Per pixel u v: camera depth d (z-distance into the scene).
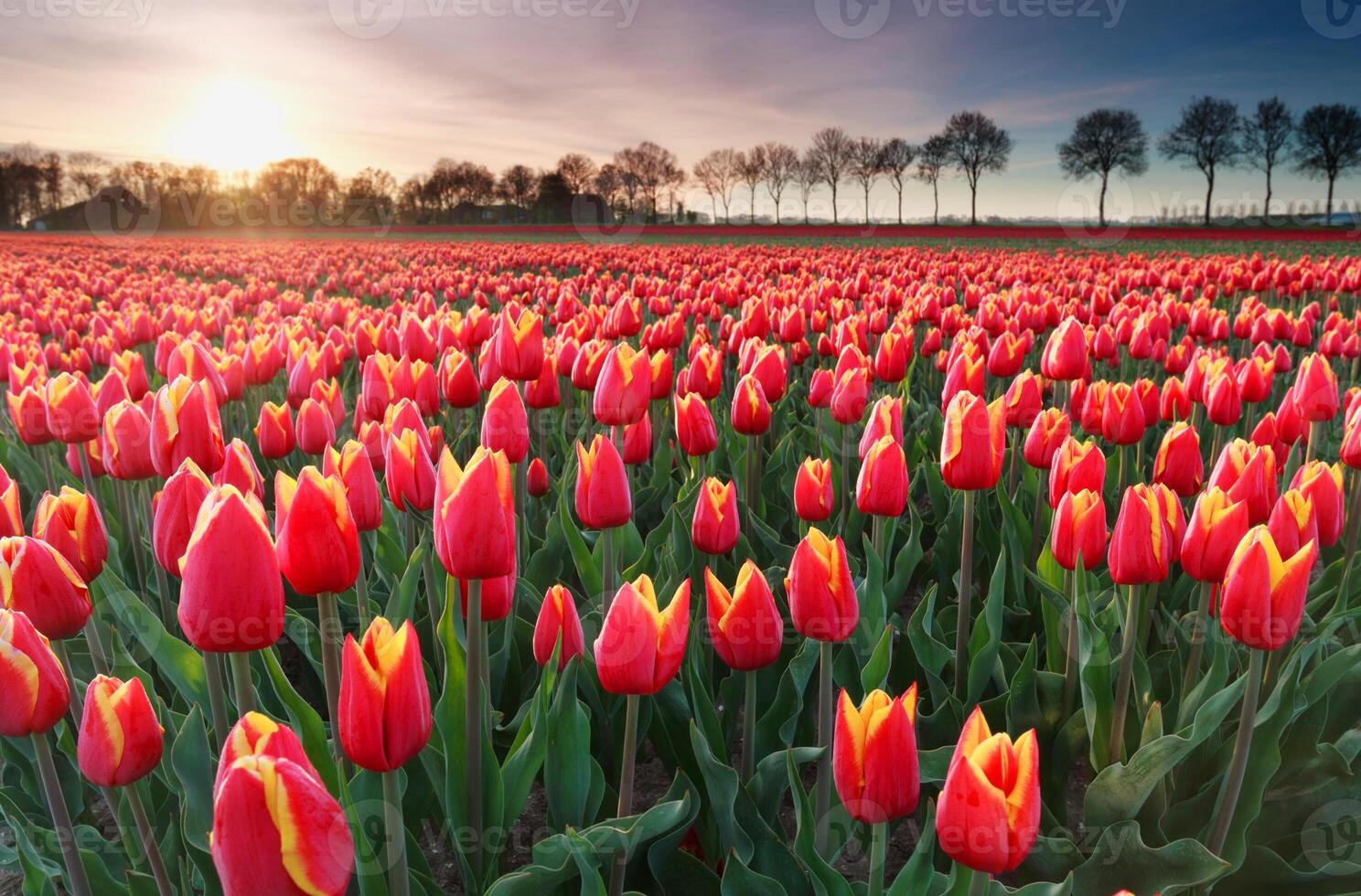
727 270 18.28
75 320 11.05
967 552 3.60
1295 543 2.68
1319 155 71.81
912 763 1.88
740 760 3.93
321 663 3.75
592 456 3.08
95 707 2.06
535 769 2.70
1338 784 2.95
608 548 3.27
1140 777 2.68
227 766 1.48
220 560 1.92
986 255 26.95
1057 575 3.77
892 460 3.28
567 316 9.73
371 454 3.91
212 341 11.41
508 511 2.27
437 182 68.44
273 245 42.09
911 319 9.86
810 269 19.67
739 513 4.95
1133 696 3.43
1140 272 14.51
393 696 1.83
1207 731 2.60
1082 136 74.06
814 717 3.83
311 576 2.29
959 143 78.19
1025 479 5.16
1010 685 3.66
